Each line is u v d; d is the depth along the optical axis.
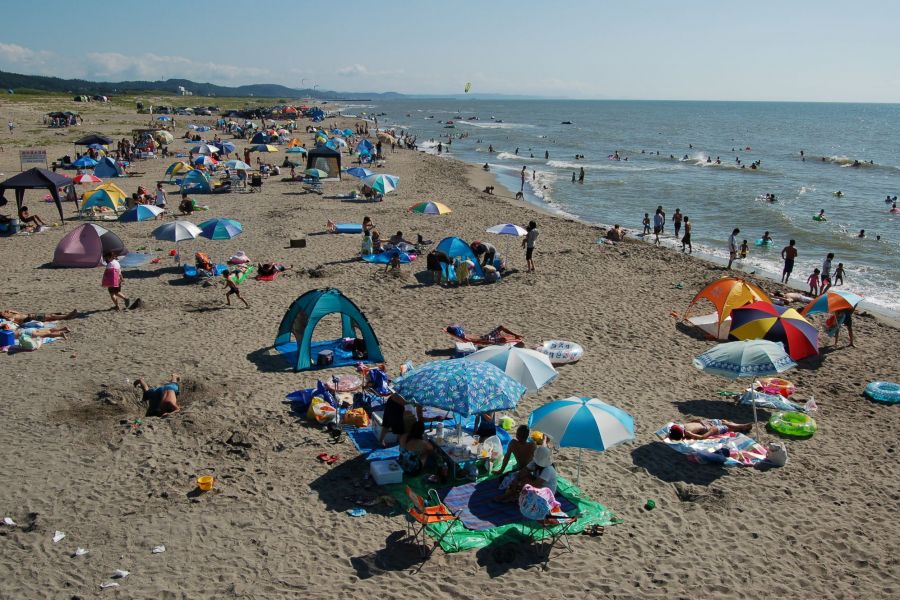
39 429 10.91
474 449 10.02
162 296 18.39
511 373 10.67
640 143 93.56
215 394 12.42
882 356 15.82
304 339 13.61
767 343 11.51
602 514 9.20
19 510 8.85
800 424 11.75
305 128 98.06
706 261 25.27
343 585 7.68
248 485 9.62
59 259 21.08
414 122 152.62
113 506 9.01
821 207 39.69
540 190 45.88
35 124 77.31
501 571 8.02
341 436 11.04
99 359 13.85
